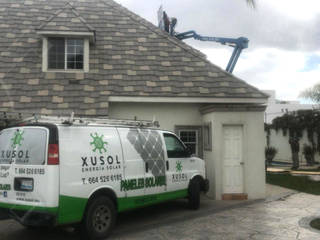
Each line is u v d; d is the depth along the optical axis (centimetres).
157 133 890
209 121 1158
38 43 1297
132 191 789
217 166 1118
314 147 2498
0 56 1230
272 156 2575
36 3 1511
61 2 1534
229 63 1644
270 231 775
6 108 1074
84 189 682
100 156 725
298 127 2648
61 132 667
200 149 1226
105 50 1290
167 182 890
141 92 1148
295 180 1577
